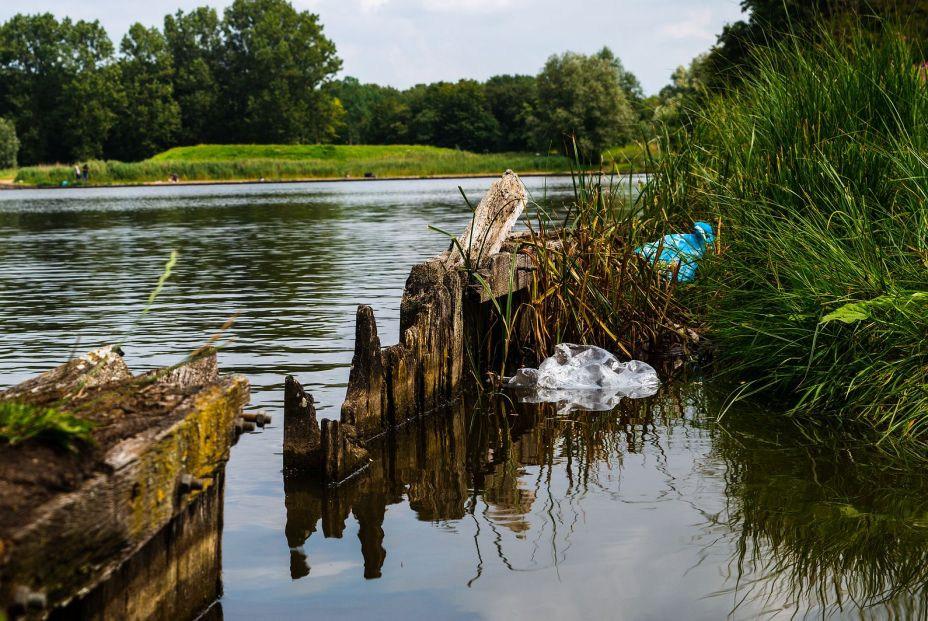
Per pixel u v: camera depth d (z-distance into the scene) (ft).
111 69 347.56
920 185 19.38
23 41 346.95
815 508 13.44
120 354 10.76
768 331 20.10
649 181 26.27
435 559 11.91
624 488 14.52
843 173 21.04
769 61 25.52
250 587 11.00
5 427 7.11
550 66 202.59
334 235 62.85
